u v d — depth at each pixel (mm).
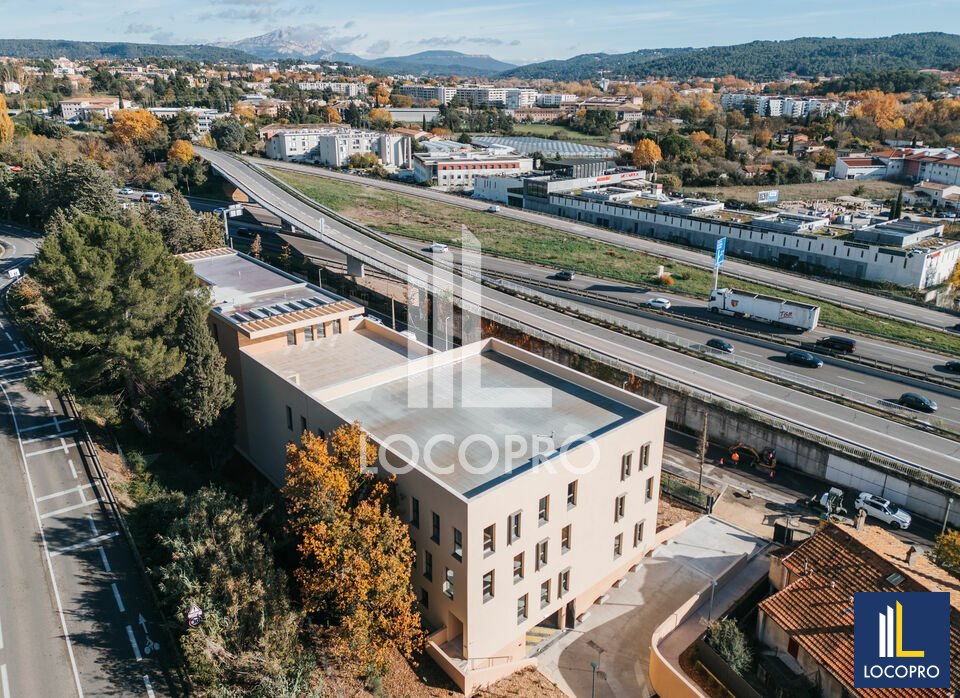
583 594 46250
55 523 47094
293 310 62125
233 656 33500
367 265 109562
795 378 73688
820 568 41500
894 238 125688
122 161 168250
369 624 36031
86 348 61344
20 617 39406
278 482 55531
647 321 94125
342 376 55094
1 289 91625
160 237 56312
